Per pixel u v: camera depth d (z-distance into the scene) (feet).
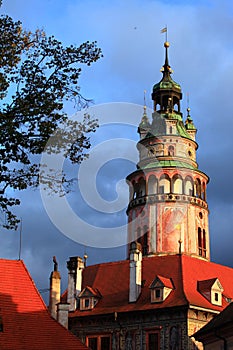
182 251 230.68
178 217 235.61
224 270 217.56
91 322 192.54
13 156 82.58
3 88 82.99
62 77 85.46
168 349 174.19
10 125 80.38
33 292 134.51
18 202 83.56
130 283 192.24
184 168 244.22
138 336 181.37
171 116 258.98
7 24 84.79
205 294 187.01
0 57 82.84
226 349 130.52
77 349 125.90
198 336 144.56
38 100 83.61
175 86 272.31
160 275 195.83
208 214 248.52
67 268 206.80
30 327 126.52
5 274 134.92
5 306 128.16
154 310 179.11
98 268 218.79
